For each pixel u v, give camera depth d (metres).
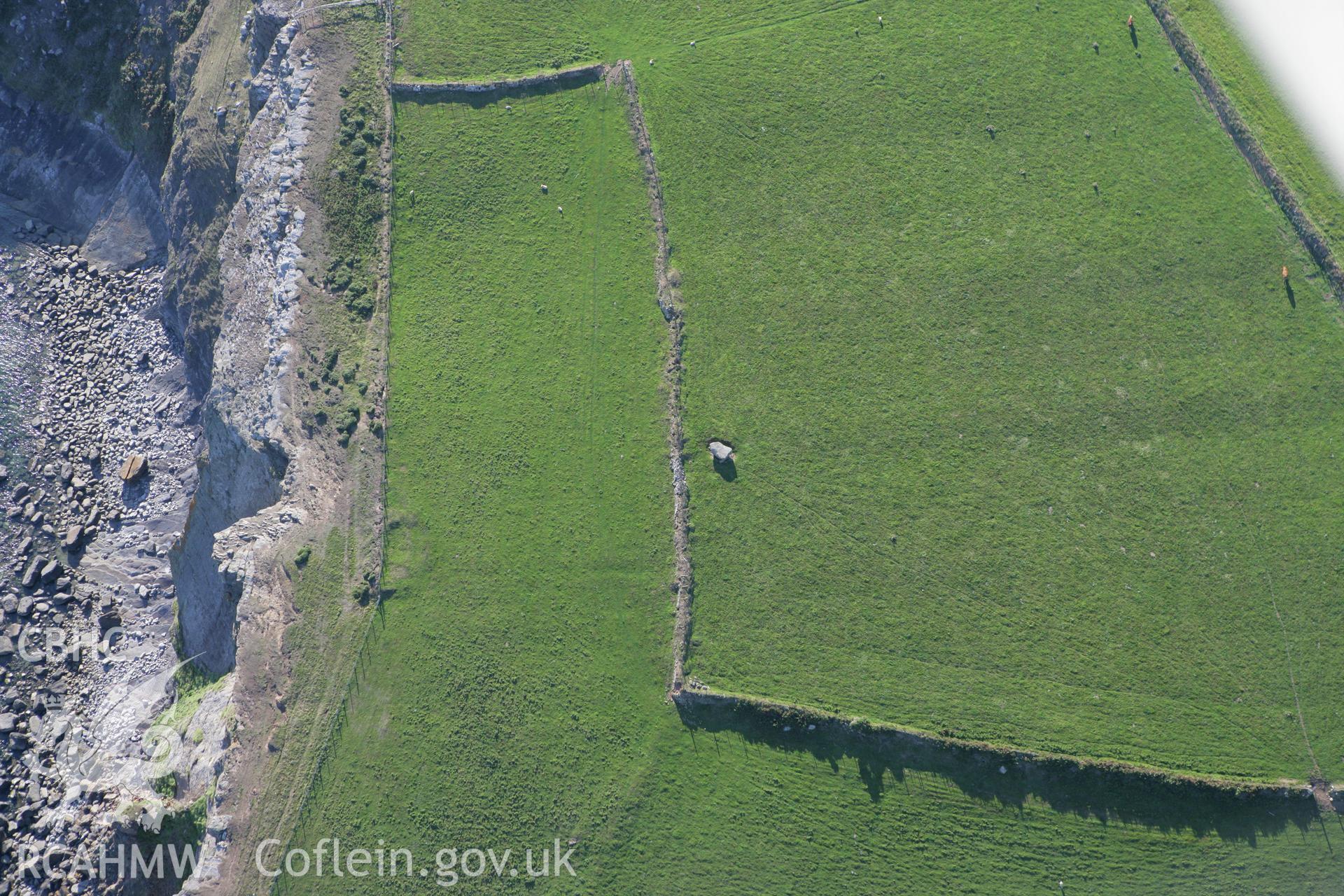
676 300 53.22
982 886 45.09
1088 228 51.62
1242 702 45.56
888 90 54.94
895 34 55.72
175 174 68.12
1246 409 48.66
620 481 51.69
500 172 57.28
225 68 65.50
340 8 60.09
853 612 48.47
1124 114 52.81
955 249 52.31
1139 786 44.91
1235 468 48.09
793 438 50.84
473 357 55.00
